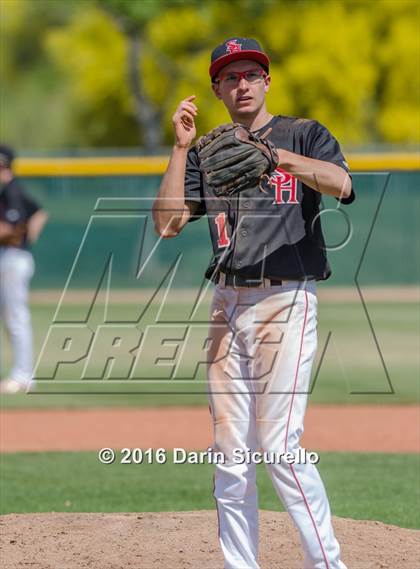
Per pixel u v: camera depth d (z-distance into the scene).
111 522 17.89
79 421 29.58
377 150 64.50
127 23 78.94
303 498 13.04
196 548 16.34
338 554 13.27
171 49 82.88
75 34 88.75
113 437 27.28
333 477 22.52
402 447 25.61
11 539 16.91
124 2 74.75
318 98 80.06
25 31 127.62
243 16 80.69
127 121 92.88
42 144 137.00
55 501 20.84
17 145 137.38
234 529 13.38
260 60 13.45
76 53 88.25
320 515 13.12
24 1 125.19
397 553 16.11
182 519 18.03
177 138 13.46
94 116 93.19
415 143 83.19
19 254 33.44
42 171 57.75
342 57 79.56
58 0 104.12
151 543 16.62
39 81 130.12
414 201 64.06
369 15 82.69
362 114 84.69
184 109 13.35
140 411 31.12
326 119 80.19
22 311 34.00
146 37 82.31
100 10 82.25
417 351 43.09
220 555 15.99
